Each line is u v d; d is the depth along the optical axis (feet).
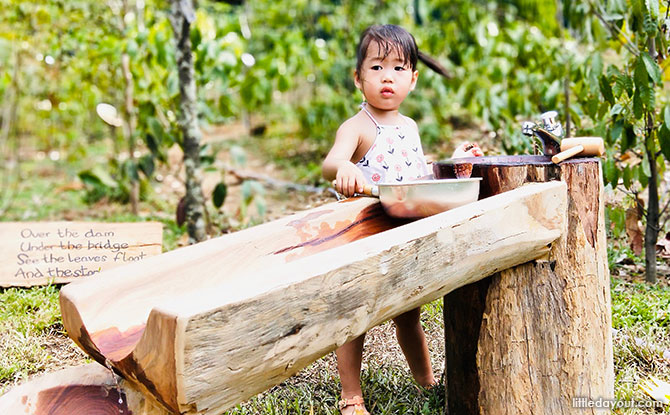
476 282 6.62
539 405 6.42
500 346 6.49
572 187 6.33
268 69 18.01
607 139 10.60
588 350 6.39
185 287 5.57
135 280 5.40
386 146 7.49
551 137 6.75
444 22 24.61
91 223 11.04
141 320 5.25
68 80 21.99
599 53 10.52
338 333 4.91
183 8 13.30
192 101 13.70
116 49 16.78
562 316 6.35
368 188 6.73
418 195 6.12
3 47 21.70
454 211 5.81
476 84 20.86
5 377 8.07
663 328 9.04
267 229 6.16
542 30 20.99
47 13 17.61
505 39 19.42
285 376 4.75
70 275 10.54
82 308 5.10
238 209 17.03
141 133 15.96
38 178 26.63
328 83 24.31
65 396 5.26
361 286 4.98
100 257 10.74
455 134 23.67
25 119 29.32
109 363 4.90
